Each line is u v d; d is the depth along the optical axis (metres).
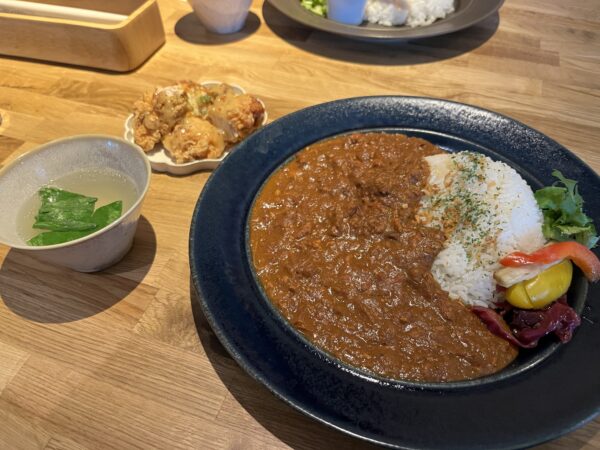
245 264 0.27
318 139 0.34
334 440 0.21
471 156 0.32
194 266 0.24
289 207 0.30
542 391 0.21
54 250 0.23
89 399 0.22
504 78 0.44
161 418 0.22
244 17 0.49
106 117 0.40
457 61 0.46
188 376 0.23
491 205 0.29
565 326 0.23
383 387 0.22
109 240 0.25
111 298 0.27
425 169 0.32
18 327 0.26
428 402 0.21
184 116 0.35
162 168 0.34
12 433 0.21
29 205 0.27
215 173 0.30
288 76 0.44
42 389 0.23
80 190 0.28
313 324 0.24
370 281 0.27
